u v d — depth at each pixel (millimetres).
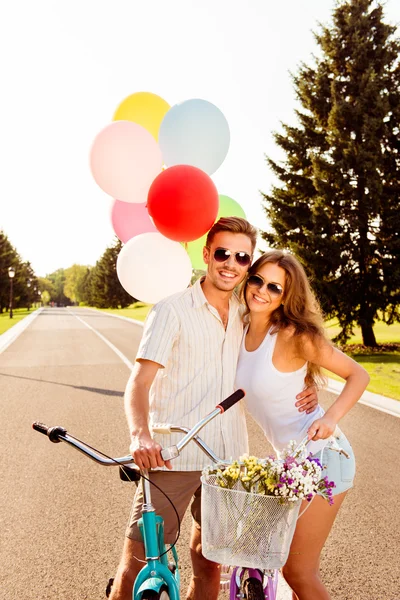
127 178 3553
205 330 2703
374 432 7574
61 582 3646
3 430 7770
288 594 3502
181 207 3133
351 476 2680
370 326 19500
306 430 2684
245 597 2357
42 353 18625
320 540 2604
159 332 2604
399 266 18656
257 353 2736
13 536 4348
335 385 11250
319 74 19828
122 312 73125
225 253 2748
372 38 19531
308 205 20016
